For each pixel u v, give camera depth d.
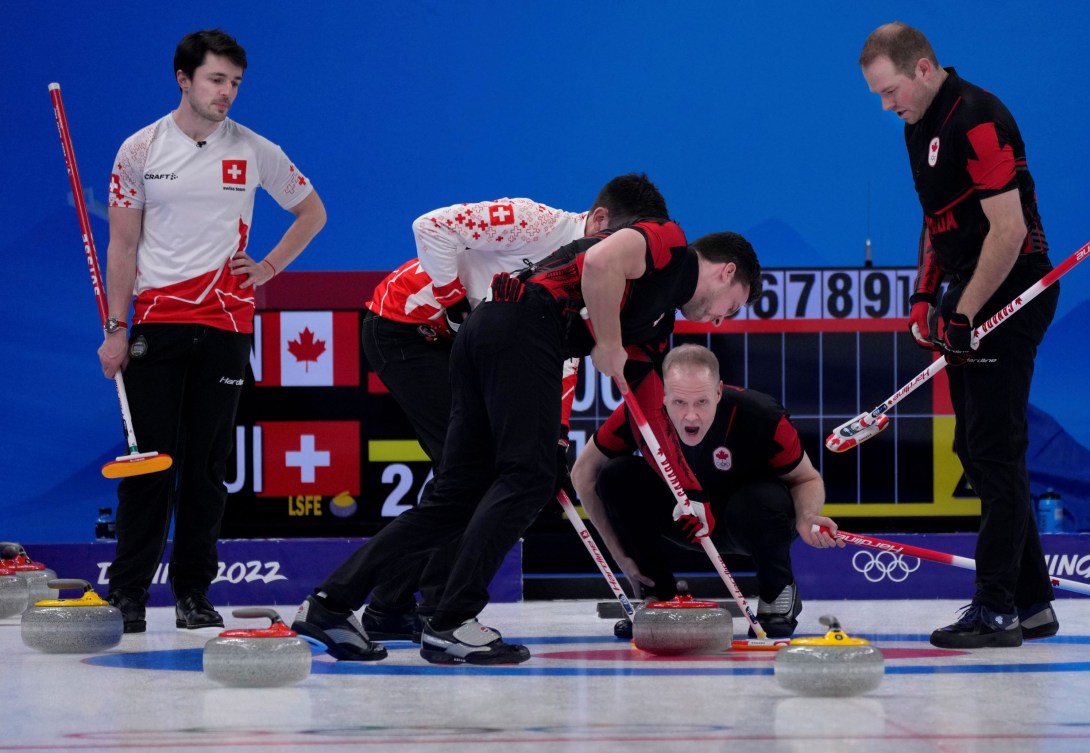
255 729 6.79
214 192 13.58
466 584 9.78
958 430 11.86
